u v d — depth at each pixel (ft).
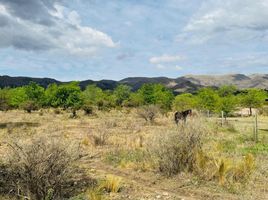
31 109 166.09
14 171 25.46
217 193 29.01
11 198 25.63
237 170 33.14
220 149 47.67
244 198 27.66
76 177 32.30
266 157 43.50
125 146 53.11
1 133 70.33
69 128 86.74
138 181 32.94
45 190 24.90
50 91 176.55
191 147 35.63
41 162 24.68
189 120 38.63
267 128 85.66
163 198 27.53
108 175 34.06
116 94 241.14
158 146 35.99
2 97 179.22
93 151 48.75
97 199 25.26
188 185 31.27
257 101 141.28
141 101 174.29
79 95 153.89
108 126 89.40
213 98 116.57
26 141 26.94
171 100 164.35
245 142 57.67
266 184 31.35
